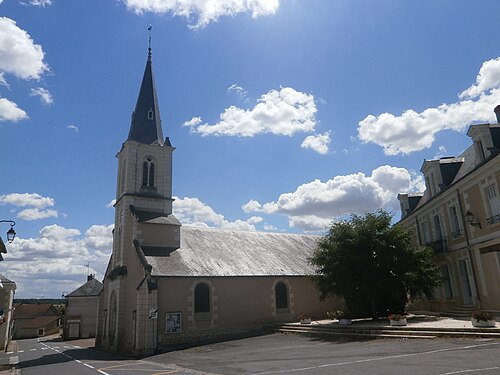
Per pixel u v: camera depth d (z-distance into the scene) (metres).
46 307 80.19
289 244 31.64
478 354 10.00
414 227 26.45
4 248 18.08
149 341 20.70
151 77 32.28
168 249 25.28
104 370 14.53
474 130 18.05
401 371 8.89
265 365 12.25
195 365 14.23
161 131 31.11
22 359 22.17
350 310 23.23
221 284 24.22
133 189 27.58
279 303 26.17
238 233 30.78
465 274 20.64
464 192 19.55
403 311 22.64
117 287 25.42
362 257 20.83
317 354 13.42
